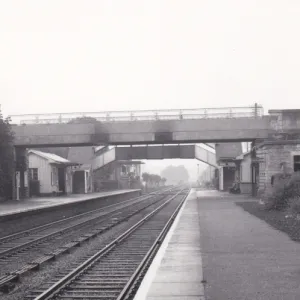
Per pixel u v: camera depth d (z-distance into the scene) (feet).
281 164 105.91
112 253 47.21
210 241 45.44
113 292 30.86
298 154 105.50
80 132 131.44
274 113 125.80
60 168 171.01
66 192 171.83
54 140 131.85
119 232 67.87
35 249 51.29
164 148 181.37
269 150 106.63
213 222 63.62
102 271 37.88
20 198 136.77
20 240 59.36
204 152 201.16
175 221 66.64
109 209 118.93
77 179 185.16
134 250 49.21
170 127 129.08
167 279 29.27
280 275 29.53
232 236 48.57
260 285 26.99
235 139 129.90
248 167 169.37
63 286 31.73
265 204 81.87
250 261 34.45
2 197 123.85
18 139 132.57
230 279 28.73
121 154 184.03
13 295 30.55
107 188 235.40
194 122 128.47
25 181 142.10
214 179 275.39
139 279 33.81
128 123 130.31
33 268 38.60
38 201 118.93
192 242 45.09
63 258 44.88
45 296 28.78
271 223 59.72
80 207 105.60
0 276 36.81
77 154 197.16
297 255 36.55
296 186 76.48
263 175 113.29
